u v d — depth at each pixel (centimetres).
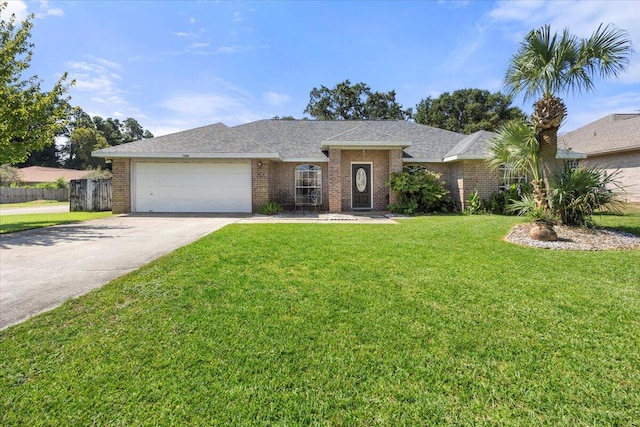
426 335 305
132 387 231
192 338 299
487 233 855
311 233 874
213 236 821
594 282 455
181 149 1476
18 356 268
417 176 1480
